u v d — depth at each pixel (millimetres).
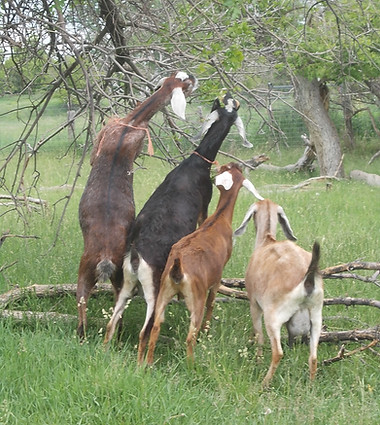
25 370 5566
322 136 18703
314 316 5949
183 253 6148
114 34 8203
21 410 4984
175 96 6957
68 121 7340
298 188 16906
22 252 9070
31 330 6844
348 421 5156
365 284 8336
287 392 5707
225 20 7574
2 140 24859
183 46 7719
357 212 13766
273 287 5996
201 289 6172
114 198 6656
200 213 7230
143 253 6422
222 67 7082
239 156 20203
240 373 5836
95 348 6023
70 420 4836
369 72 15664
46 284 7973
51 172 18188
